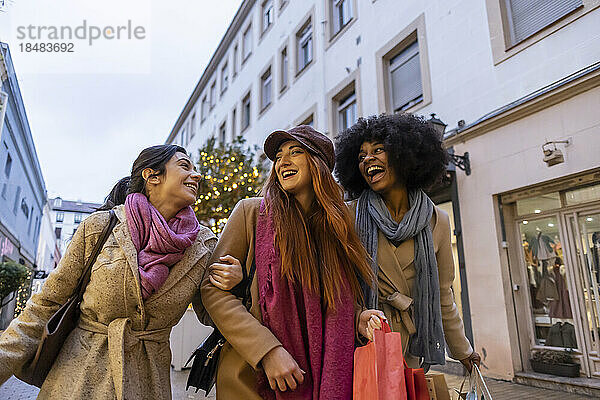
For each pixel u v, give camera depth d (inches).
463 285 231.6
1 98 450.6
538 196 209.5
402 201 73.4
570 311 195.8
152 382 49.7
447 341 71.8
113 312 49.4
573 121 190.7
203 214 300.0
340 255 57.2
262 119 532.7
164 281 51.0
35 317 50.2
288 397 47.7
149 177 57.6
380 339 44.9
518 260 218.4
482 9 246.8
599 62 183.6
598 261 188.9
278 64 509.0
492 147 225.9
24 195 888.9
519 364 203.5
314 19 442.3
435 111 270.7
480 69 242.4
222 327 49.8
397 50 323.6
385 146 70.0
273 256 53.1
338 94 387.9
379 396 42.3
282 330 49.8
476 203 230.8
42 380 48.8
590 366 186.2
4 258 729.0
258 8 588.4
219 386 52.0
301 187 58.1
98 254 50.9
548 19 215.0
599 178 181.3
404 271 66.6
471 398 55.7
